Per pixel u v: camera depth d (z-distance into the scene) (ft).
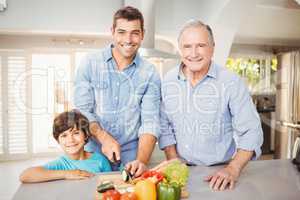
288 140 9.73
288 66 10.15
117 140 4.20
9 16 7.80
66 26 8.18
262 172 3.56
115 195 2.38
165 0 7.57
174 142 3.95
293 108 9.82
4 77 8.05
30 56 8.68
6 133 7.73
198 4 7.66
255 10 7.89
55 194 2.78
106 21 8.32
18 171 7.14
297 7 8.12
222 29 7.72
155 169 2.74
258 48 10.55
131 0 7.02
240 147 3.43
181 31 3.33
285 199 2.72
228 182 3.01
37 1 7.91
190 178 3.29
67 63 8.84
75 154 3.80
